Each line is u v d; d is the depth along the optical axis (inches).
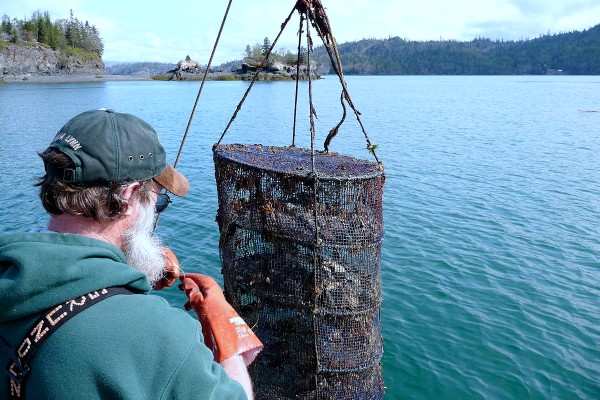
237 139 1139.3
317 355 148.6
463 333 311.3
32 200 599.8
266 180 147.6
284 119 1545.3
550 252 449.4
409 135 1221.7
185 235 475.8
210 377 60.0
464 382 267.9
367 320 154.7
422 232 492.7
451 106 2202.3
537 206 599.5
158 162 71.1
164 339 59.1
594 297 364.5
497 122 1542.8
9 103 2069.4
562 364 284.7
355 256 150.4
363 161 172.2
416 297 355.3
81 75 5649.6
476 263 418.9
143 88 3651.6
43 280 58.1
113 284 61.2
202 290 87.0
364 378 156.9
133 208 70.1
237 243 157.3
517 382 269.0
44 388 55.8
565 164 874.1
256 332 153.9
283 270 147.9
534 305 349.4
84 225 66.8
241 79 5477.4
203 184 676.1
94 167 63.6
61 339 56.7
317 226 142.6
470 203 605.9
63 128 66.7
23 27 5452.8
